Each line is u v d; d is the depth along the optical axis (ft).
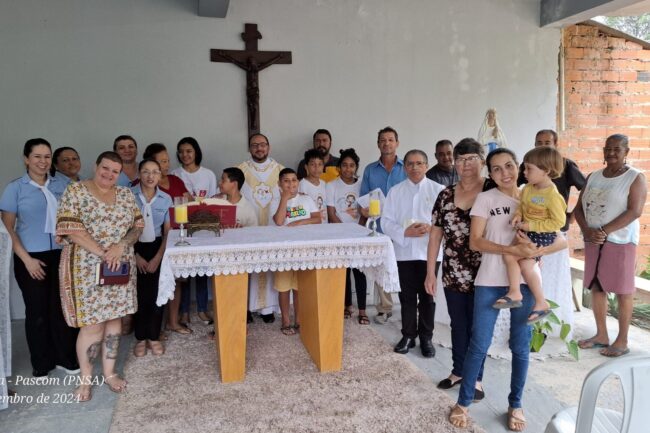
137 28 14.48
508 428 8.25
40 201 10.39
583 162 17.94
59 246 10.65
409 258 10.89
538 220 7.61
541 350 11.32
